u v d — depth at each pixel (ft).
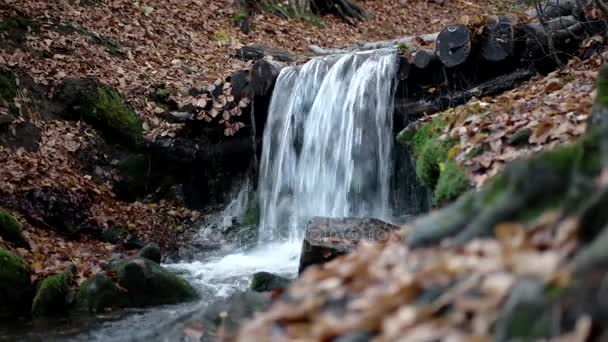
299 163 34.45
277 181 35.06
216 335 17.72
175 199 36.60
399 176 30.99
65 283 25.32
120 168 36.42
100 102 37.42
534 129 21.17
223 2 52.08
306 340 11.41
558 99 23.79
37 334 22.22
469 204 13.32
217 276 28.07
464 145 21.90
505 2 50.47
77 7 43.75
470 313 10.39
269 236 33.91
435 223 13.38
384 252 14.15
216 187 37.19
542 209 12.36
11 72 36.63
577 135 20.18
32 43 39.11
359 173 32.27
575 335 9.09
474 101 27.71
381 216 31.27
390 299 11.39
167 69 41.70
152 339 19.75
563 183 12.45
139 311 24.22
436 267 11.59
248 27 50.08
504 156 20.44
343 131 33.12
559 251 10.61
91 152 36.14
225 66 43.47
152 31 44.96
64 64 38.86
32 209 31.73
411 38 42.22
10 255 25.44
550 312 9.52
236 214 36.27
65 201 32.60
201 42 45.93
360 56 33.76
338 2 59.67
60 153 35.19
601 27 30.32
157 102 38.81
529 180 12.64
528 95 26.07
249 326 12.86
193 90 37.68
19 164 33.24
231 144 36.70
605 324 8.96
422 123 26.81
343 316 11.94
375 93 32.42
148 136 37.06
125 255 30.17
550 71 30.40
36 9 41.55
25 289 25.11
